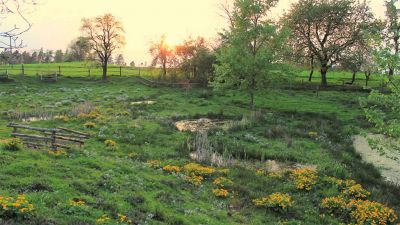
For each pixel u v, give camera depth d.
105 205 15.40
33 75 74.81
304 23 69.69
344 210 19.39
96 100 54.72
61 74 81.75
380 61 18.48
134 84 72.69
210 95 59.47
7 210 12.36
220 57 48.75
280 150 31.03
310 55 72.19
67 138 25.12
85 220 13.42
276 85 49.47
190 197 19.56
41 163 19.12
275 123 41.00
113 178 19.00
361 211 18.58
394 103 19.20
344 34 70.12
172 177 22.48
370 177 25.11
